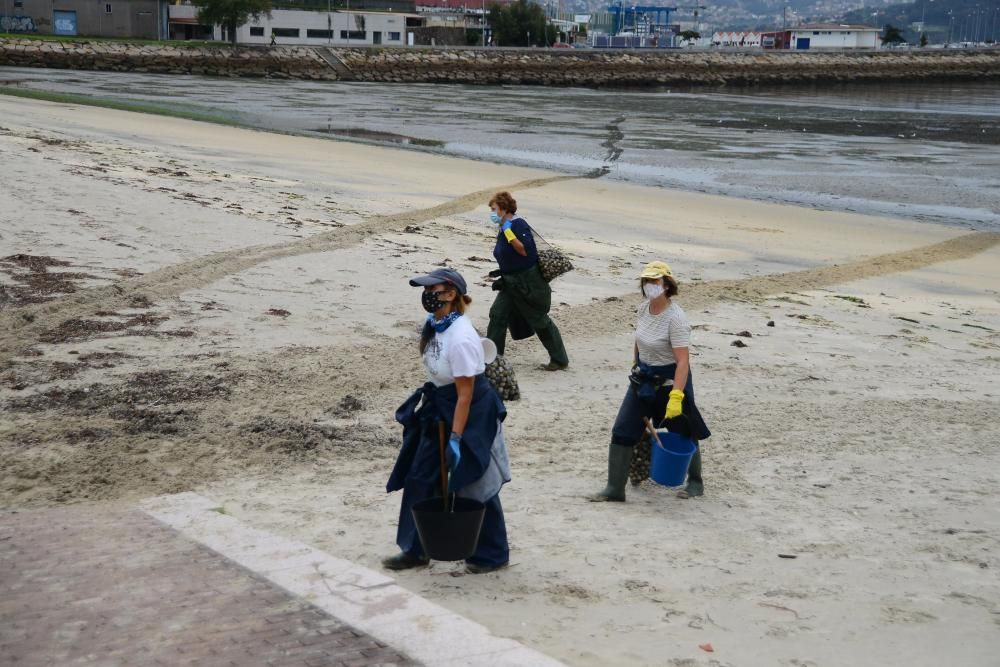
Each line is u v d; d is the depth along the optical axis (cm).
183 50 10181
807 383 1014
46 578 467
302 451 741
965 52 14475
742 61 13112
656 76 12062
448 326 504
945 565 561
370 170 2919
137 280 1207
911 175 3591
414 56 11362
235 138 3516
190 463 707
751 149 4419
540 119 5844
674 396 620
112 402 820
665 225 2258
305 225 1727
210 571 481
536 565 538
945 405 960
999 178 3547
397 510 623
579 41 18825
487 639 405
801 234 2248
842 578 534
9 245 1307
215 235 1523
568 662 407
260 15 12394
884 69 13550
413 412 524
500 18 14675
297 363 953
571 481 706
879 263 1930
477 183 2809
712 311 1368
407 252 1555
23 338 965
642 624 458
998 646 449
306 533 577
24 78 7300
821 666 419
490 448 511
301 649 386
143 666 366
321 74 10556
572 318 1249
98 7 11006
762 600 495
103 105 4697
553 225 2136
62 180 1830
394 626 414
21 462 691
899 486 716
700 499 676
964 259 2031
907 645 446
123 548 520
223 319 1084
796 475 734
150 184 1972
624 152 4156
